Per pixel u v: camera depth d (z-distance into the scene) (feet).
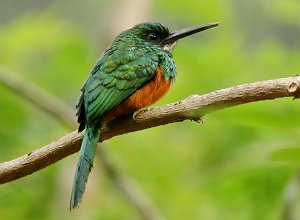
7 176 23.88
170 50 29.58
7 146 37.86
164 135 41.14
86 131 23.97
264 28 49.47
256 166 31.94
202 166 35.29
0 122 38.01
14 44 42.09
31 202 37.83
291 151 25.77
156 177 39.29
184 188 38.22
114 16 44.16
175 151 40.19
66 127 37.70
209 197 37.06
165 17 46.60
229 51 43.16
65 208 37.83
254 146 33.14
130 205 37.32
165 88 27.25
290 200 31.48
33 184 38.24
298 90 21.42
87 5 51.67
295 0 46.65
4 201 37.70
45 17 42.98
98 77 25.91
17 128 38.19
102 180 38.91
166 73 27.17
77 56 42.80
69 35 43.45
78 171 23.18
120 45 27.73
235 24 47.34
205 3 45.39
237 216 36.47
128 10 44.21
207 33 45.57
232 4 49.47
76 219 37.86
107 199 38.96
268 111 25.84
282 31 49.42
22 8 60.54
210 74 41.86
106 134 24.67
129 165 39.78
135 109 25.31
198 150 39.27
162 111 23.54
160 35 29.50
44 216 37.76
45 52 42.73
